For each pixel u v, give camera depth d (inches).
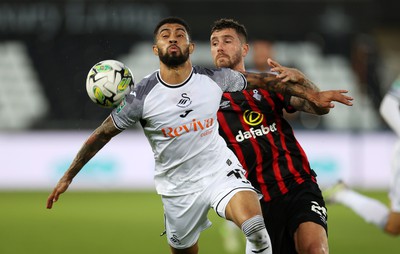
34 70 3385.8
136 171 2807.6
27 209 2223.2
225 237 1649.9
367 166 2829.7
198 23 3486.7
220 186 915.4
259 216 868.6
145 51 3484.3
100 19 3467.0
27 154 2778.1
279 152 984.3
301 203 946.1
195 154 922.7
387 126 2950.3
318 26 3577.8
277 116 1000.9
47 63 3398.1
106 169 2800.2
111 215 2094.0
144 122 927.7
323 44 3597.4
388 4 3956.7
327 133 2819.9
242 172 939.3
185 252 1030.4
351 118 3235.7
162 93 900.0
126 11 3479.3
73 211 2185.0
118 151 2805.1
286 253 962.7
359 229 1843.0
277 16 3540.8
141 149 2810.0
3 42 3449.8
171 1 3484.3
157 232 1755.7
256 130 990.4
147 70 3457.2
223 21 1035.3
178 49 885.2
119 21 3474.4
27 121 3262.8
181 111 901.8
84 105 3245.6
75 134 2802.7
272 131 994.1
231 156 946.1
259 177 976.9
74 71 3385.8
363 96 3272.6
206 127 917.2
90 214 2114.9
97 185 2797.7
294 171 977.5
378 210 1413.6
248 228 858.8
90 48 3432.6
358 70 3371.1
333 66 3560.5
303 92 917.8
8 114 3277.6
